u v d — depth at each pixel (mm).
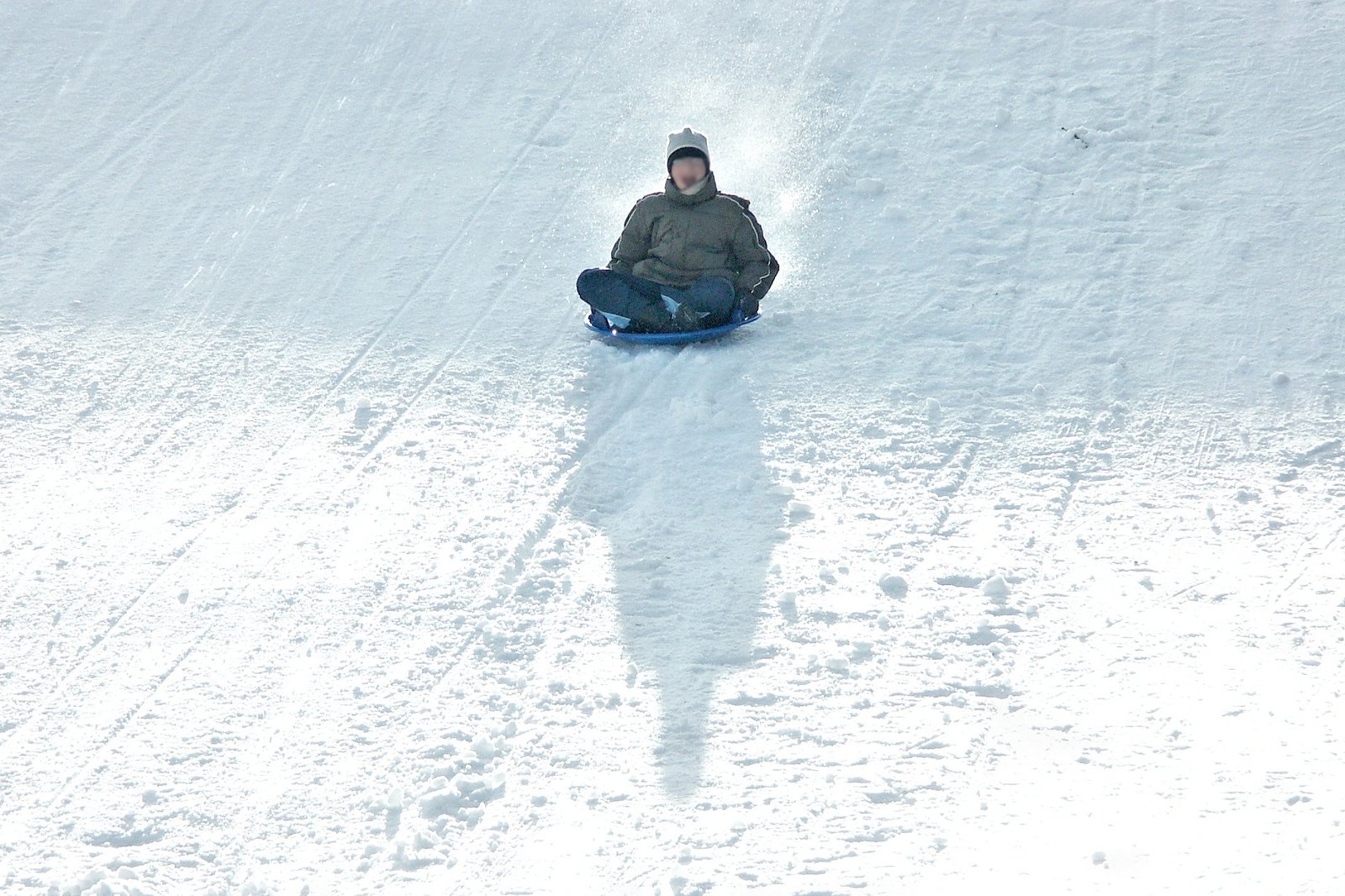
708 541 11859
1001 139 19578
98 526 12281
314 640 10500
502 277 17328
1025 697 9625
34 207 19609
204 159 20875
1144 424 13633
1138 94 20203
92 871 8109
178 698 9852
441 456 13414
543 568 11469
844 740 9219
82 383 15078
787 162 19641
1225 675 9742
